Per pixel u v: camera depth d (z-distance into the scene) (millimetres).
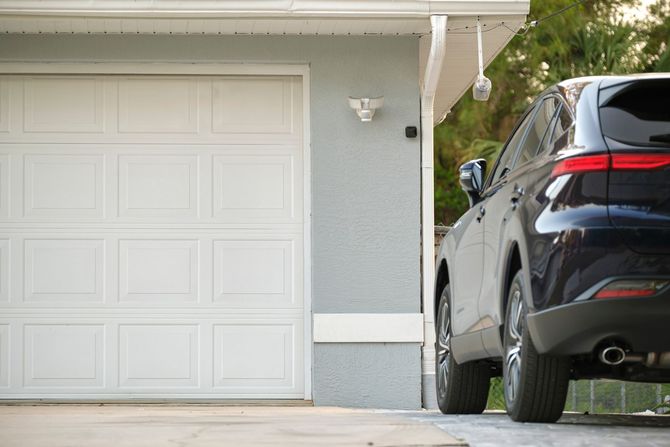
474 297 9641
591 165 7426
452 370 10602
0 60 13992
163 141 14172
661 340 7305
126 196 14133
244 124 14180
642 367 7898
